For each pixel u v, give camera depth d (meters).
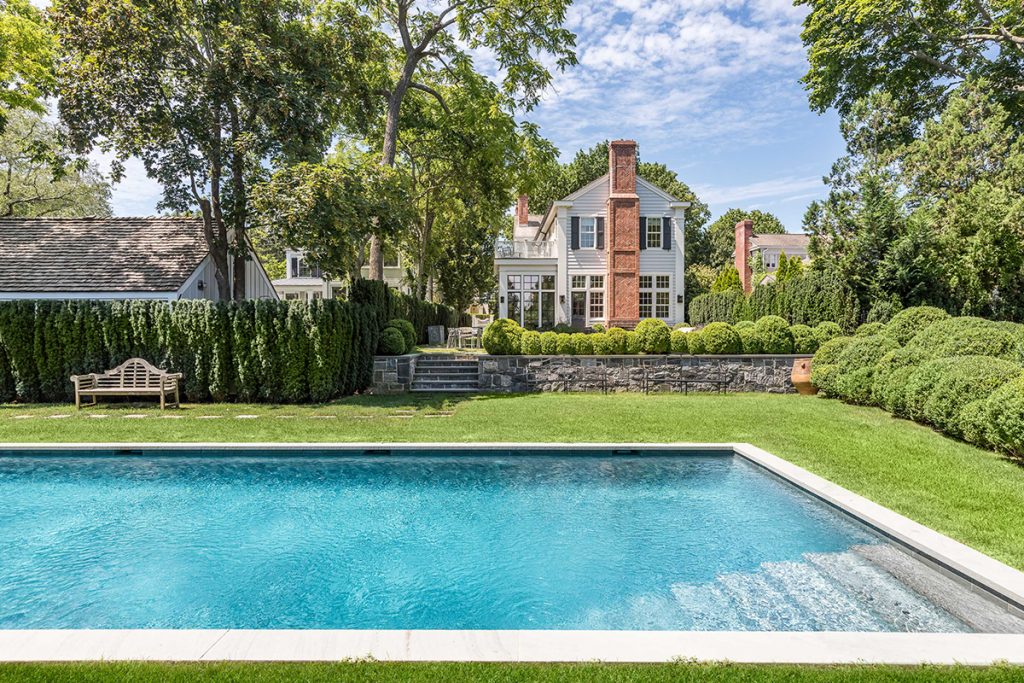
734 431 8.80
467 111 20.22
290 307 12.16
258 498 6.46
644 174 43.59
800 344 14.64
